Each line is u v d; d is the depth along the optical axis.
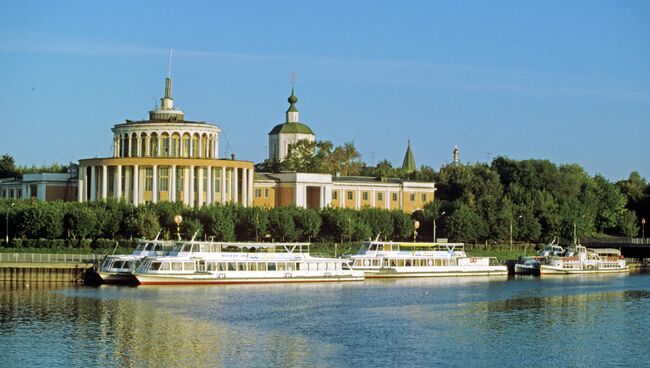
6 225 192.50
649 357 110.31
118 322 125.19
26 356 105.75
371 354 108.69
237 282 167.88
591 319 135.62
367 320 130.62
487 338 119.44
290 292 158.88
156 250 169.00
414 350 111.19
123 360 104.62
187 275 163.75
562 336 121.75
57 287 158.38
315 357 106.69
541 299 157.38
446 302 150.75
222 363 103.69
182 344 112.69
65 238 195.38
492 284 182.25
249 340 115.38
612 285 183.50
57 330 119.25
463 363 105.69
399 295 158.38
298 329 122.75
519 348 114.00
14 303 138.88
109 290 155.12
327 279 176.88
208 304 142.00
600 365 106.31
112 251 184.75
